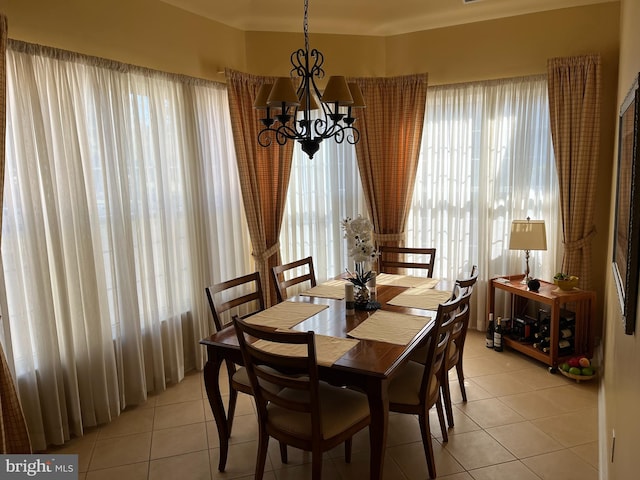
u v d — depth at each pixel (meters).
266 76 4.05
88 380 2.87
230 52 3.95
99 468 2.53
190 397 3.32
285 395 2.33
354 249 2.74
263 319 2.63
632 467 1.45
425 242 4.50
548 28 3.82
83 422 2.89
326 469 2.48
